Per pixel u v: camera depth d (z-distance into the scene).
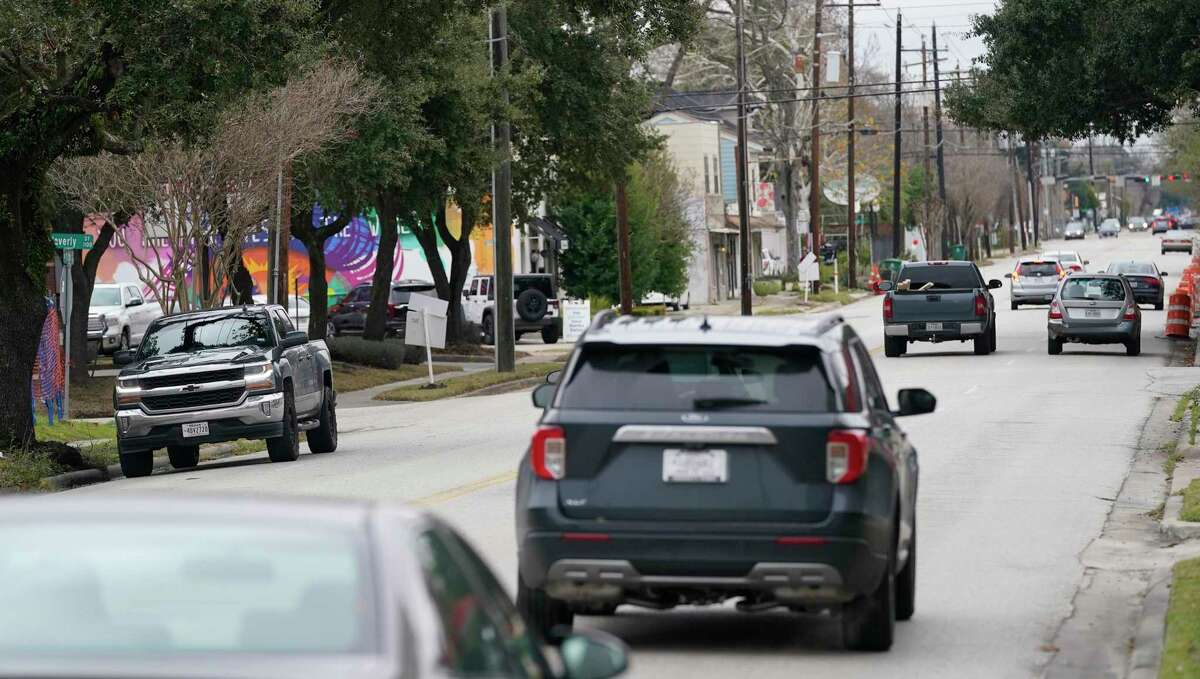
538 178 162.00
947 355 128.88
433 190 134.75
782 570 28.89
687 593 29.98
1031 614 35.69
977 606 36.66
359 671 12.26
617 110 154.50
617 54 152.62
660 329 30.34
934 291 125.44
